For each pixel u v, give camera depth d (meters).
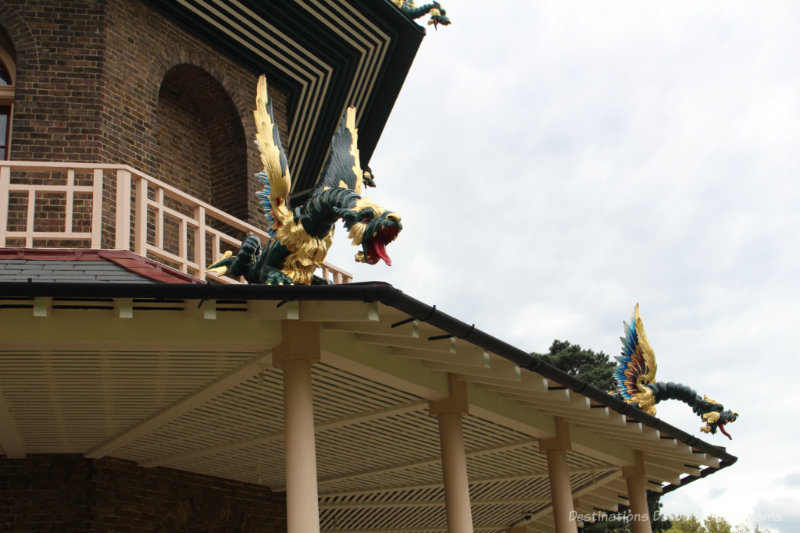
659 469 15.41
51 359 8.23
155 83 11.66
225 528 12.99
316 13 13.23
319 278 11.39
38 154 10.38
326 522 16.19
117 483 11.42
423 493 15.30
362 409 10.52
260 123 8.77
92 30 11.07
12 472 11.02
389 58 14.83
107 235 10.20
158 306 7.61
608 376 35.47
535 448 12.88
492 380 10.16
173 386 9.18
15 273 7.43
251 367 8.70
